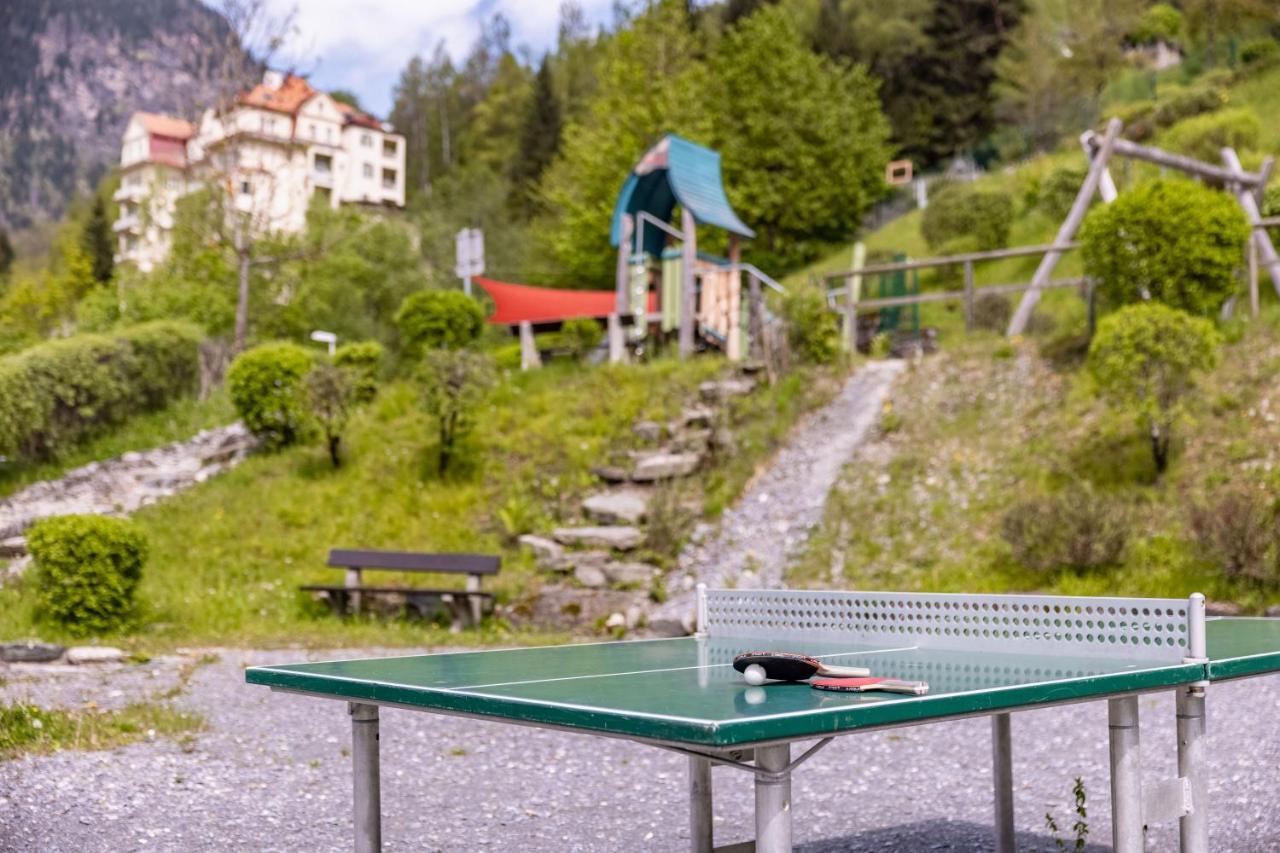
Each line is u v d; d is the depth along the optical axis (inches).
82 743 246.4
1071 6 1752.0
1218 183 643.5
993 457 493.7
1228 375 489.7
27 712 266.2
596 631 434.0
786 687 105.8
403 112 3592.5
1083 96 1630.2
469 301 693.9
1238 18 1536.7
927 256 1127.6
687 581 459.8
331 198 2047.2
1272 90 1299.2
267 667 133.5
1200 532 388.8
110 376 633.0
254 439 604.7
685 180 663.1
